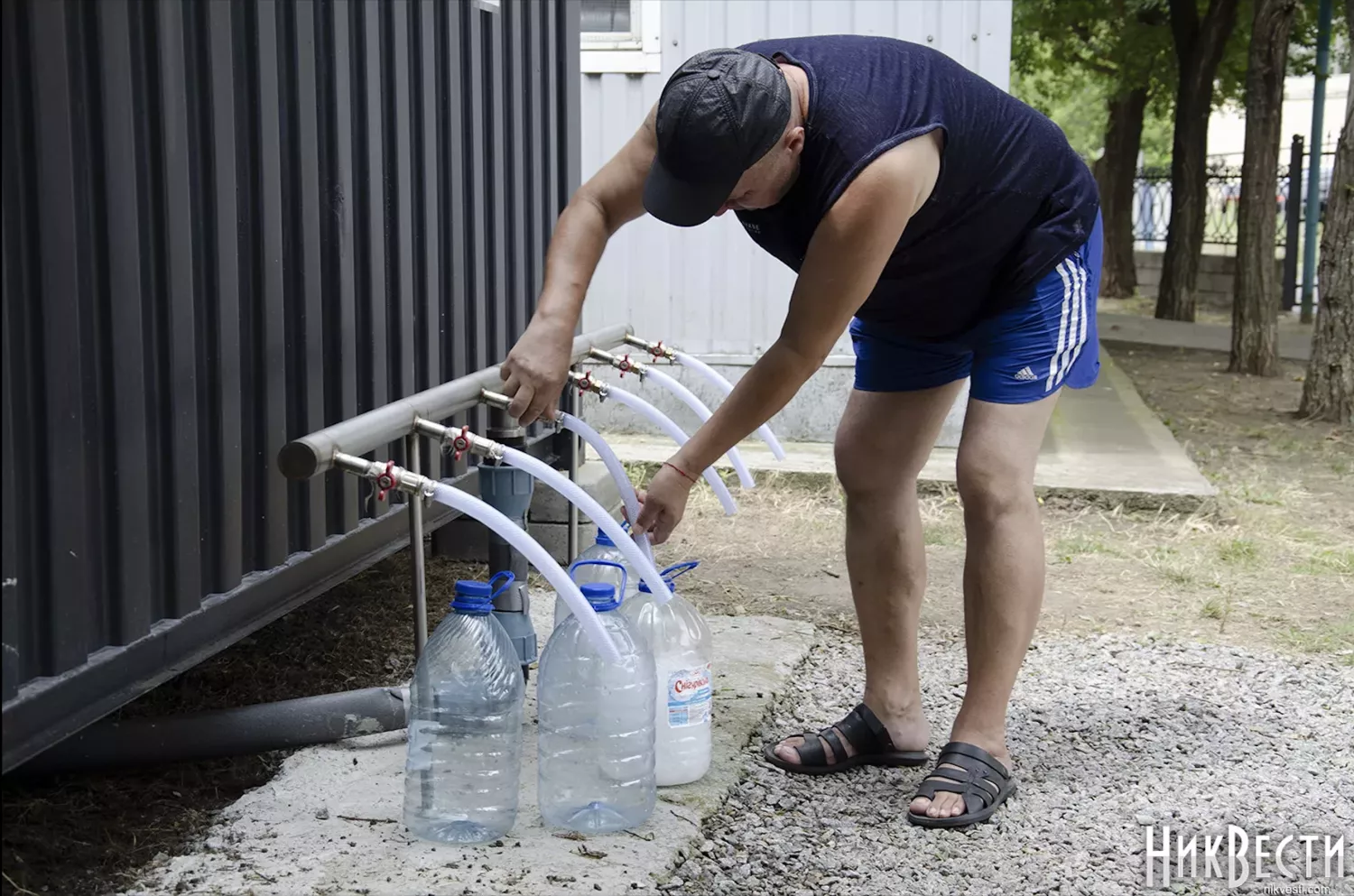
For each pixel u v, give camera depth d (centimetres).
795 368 264
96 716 237
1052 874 271
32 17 211
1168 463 688
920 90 262
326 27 316
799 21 702
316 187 312
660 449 695
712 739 328
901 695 323
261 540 295
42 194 215
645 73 722
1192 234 1562
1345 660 423
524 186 459
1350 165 884
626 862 257
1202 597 498
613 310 740
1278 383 1083
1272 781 324
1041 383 289
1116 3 1633
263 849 259
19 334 214
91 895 244
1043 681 396
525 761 307
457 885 244
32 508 219
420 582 293
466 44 402
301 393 310
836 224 250
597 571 335
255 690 360
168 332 254
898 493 314
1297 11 1089
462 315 404
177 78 254
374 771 297
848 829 288
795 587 495
